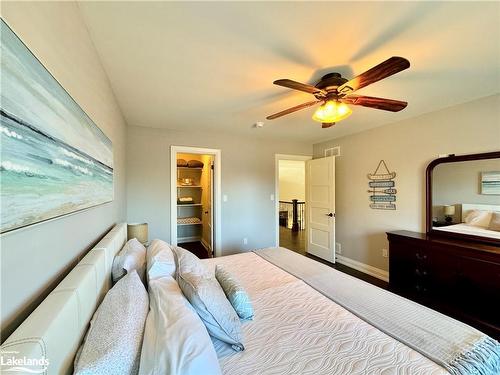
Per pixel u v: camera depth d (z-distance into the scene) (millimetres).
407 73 1852
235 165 4121
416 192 2949
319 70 1795
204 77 1911
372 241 3512
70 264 986
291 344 1109
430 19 1256
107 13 1190
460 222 2494
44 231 749
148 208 3506
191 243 5406
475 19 1251
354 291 1635
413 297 2623
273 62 1688
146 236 2736
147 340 813
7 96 521
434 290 2430
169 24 1290
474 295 2129
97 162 1371
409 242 2660
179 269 1459
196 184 5656
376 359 1001
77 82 1097
